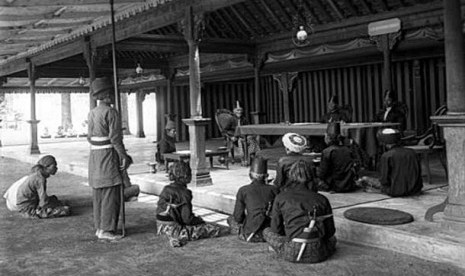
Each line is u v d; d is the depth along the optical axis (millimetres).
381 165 5797
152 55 17312
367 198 5688
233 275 3754
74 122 33469
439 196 5703
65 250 4664
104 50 10836
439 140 6461
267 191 4645
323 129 7379
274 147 11234
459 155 4113
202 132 7305
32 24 8609
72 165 11492
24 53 13078
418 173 5688
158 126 20625
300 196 3975
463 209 4109
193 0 7484
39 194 6145
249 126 8969
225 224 5562
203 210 6469
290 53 13094
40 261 4340
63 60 14844
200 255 4316
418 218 4668
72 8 7738
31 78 14320
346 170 6035
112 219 5000
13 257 4477
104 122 4941
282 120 17141
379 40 10500
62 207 6270
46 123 32969
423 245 4023
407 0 9883
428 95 12344
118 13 8617
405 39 10156
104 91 5004
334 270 3762
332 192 6082
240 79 17125
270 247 4348
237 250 4418
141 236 5062
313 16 11797
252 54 13922
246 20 13242
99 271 4012
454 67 4078
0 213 6477
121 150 5004
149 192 7992
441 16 9461
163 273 3887
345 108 9055
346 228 4598
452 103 4105
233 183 7410
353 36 11281
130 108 30156
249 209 4637
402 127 8445
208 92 20016
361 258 4055
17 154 15656
